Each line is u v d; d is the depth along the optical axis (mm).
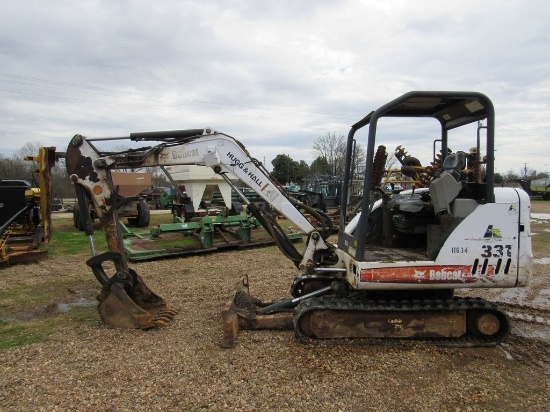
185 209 13320
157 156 5141
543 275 7551
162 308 5297
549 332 4730
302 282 4996
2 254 8172
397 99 4008
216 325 4852
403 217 4613
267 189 5066
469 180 4617
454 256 4016
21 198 9258
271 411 3092
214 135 5086
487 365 3859
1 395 3320
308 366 3777
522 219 4020
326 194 21078
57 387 3432
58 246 10430
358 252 4113
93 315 5289
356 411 3102
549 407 3170
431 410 3125
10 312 5449
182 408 3127
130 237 10383
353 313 4215
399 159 5953
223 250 9766
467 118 4590
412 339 4305
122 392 3348
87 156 5023
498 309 4191
